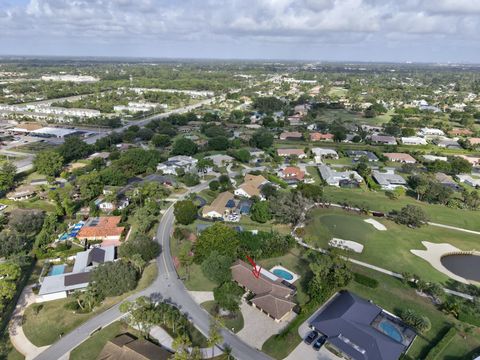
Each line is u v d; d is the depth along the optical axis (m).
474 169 195.88
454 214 140.25
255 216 127.69
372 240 118.12
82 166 182.75
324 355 71.31
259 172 178.00
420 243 117.75
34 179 166.00
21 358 69.62
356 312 79.69
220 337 69.94
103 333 75.81
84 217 129.00
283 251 107.50
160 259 105.00
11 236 105.44
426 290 91.69
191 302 86.12
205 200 147.88
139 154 178.12
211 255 94.25
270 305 81.62
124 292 88.50
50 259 103.06
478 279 99.88
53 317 80.38
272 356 70.94
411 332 77.88
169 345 72.44
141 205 139.25
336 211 140.12
